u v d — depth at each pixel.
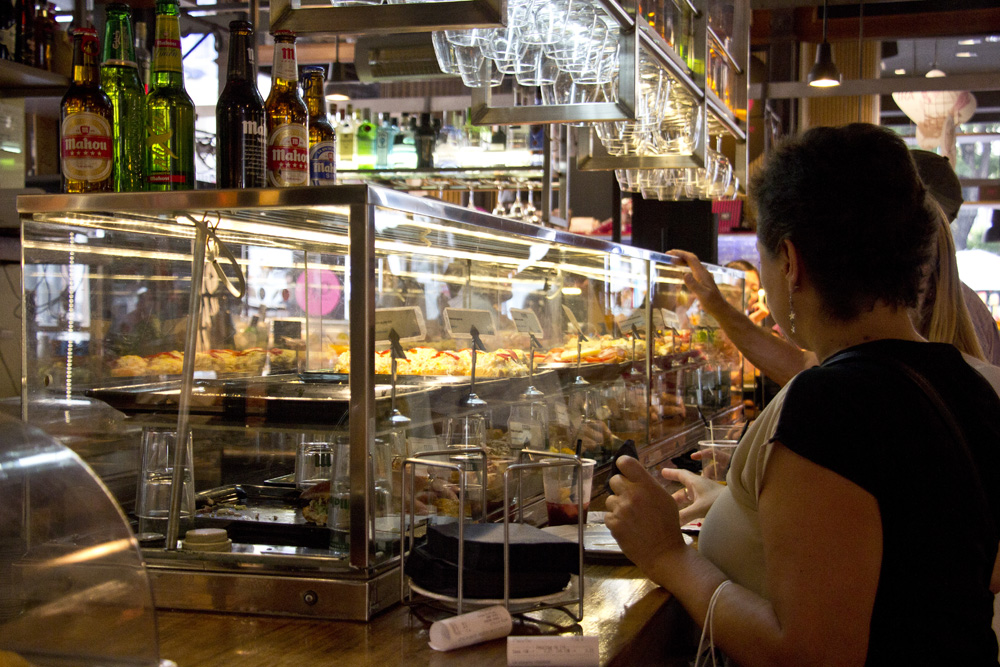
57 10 4.08
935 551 0.96
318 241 1.43
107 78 1.67
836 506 0.95
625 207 7.02
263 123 1.56
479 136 5.36
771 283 1.19
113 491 1.51
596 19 2.38
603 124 3.10
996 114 9.33
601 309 2.59
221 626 1.34
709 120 3.74
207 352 1.51
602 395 2.53
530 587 1.32
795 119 8.24
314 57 6.73
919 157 2.12
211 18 5.00
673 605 1.51
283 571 1.38
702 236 5.10
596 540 1.74
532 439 2.03
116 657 1.04
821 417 0.98
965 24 6.20
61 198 1.53
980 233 9.15
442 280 1.65
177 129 1.61
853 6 6.38
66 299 1.57
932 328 1.58
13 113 2.76
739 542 1.27
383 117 5.52
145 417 1.50
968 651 0.98
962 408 1.04
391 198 1.40
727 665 1.49
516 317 2.03
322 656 1.20
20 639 1.00
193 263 1.49
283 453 1.42
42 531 1.04
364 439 1.35
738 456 1.30
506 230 1.83
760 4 6.03
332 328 1.40
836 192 1.05
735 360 4.43
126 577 1.07
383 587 1.39
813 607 0.95
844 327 1.09
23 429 1.09
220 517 1.44
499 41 2.46
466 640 1.22
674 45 3.07
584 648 1.15
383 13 1.77
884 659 0.96
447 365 1.63
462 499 1.29
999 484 1.05
